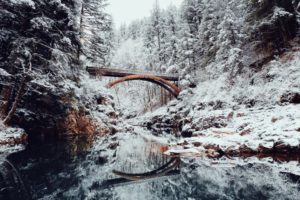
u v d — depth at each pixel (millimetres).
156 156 12977
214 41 38812
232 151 12914
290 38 26828
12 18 16297
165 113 44406
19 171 7918
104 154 13414
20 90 17266
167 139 23047
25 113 20078
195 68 44281
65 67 19766
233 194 5586
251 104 23438
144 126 47438
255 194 5484
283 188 5980
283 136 12859
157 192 6188
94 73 36031
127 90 76812
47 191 5754
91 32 30422
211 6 42000
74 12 22594
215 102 27828
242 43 32219
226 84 29828
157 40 62938
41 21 16016
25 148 14289
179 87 43500
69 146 16453
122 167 9914
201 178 7668
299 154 11828
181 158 12234
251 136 14828
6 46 16984
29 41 16547
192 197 5539
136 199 5484
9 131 16328
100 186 6824
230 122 20688
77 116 25406
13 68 16859
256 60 29531
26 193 5453
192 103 35594
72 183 6812
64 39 18078
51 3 17516
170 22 54344
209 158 12016
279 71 23453
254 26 27969
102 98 32469
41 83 17734
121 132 31562
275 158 11289
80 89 24156
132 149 15828
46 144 16969
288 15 24984
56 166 9273
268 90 22453
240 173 8133
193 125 25656
